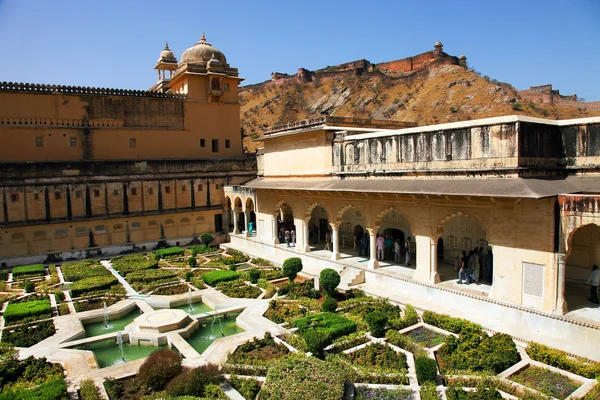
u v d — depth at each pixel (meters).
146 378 11.57
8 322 16.94
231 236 33.75
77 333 15.74
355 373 11.62
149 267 25.20
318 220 30.12
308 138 25.39
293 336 14.41
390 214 24.88
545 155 16.36
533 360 12.52
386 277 19.72
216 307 18.53
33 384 11.80
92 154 32.47
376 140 20.83
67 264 26.84
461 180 16.81
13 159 29.67
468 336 13.50
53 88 30.95
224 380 11.77
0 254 27.23
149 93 34.69
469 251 20.34
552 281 14.30
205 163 35.06
